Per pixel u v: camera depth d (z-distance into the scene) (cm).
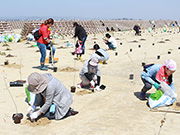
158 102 501
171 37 2428
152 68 527
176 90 636
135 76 812
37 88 397
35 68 927
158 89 516
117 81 748
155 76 534
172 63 489
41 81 398
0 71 843
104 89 653
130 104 534
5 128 402
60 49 1537
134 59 1159
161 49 1515
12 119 440
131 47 1661
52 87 412
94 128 405
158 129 404
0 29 2481
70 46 1678
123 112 482
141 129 402
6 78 745
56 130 399
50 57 1029
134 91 638
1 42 1991
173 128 408
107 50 1507
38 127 410
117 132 390
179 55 1235
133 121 437
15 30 3303
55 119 447
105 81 746
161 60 1091
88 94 605
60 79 756
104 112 483
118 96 591
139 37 2484
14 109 489
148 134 384
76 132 390
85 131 394
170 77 519
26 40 2212
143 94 561
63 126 416
